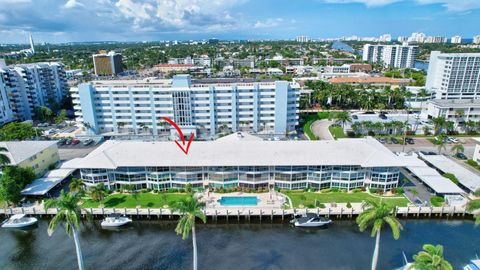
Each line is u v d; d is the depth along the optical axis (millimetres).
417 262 42781
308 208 80062
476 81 188250
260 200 84375
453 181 90250
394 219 51625
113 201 84688
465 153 118188
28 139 136625
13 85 167125
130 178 89250
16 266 63906
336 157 87312
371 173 87500
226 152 90438
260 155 88562
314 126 159625
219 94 141375
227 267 62844
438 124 136750
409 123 143875
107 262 64688
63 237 73750
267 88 141625
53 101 191375
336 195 86562
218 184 89438
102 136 142000
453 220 78062
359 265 63031
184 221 52438
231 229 76000
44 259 65875
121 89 140875
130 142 98312
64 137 143500
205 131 145625
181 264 63875
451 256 65375
